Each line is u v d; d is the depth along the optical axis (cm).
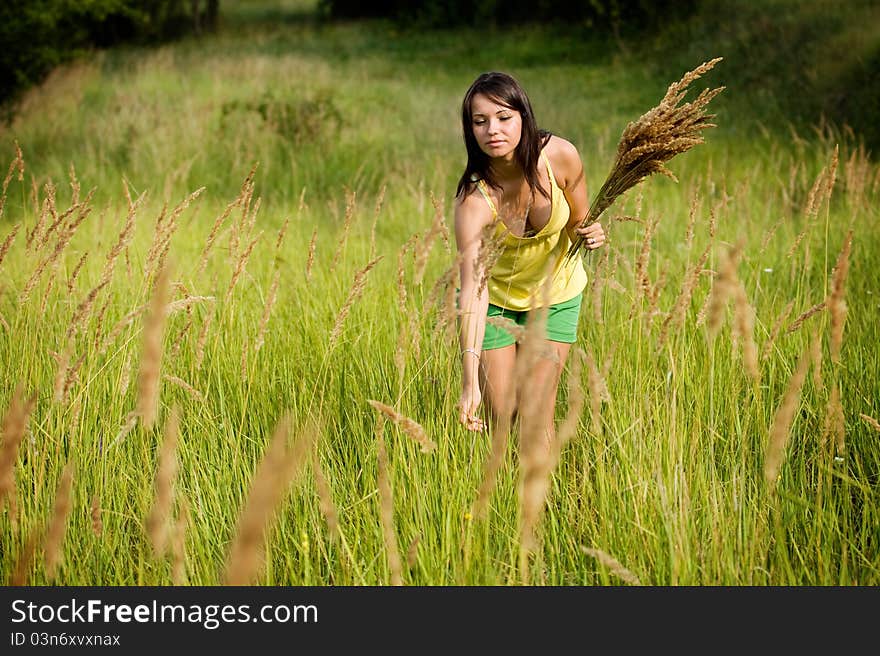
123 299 605
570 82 2370
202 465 439
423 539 372
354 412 484
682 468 384
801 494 404
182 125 1472
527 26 3406
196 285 634
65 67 2250
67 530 381
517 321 488
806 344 525
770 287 697
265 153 1362
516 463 425
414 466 401
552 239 476
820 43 1758
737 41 2048
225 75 2370
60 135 1505
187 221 948
